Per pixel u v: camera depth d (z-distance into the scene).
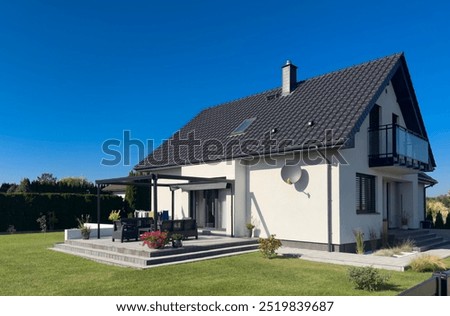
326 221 15.54
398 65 18.64
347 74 19.83
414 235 18.50
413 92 20.69
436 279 4.24
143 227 17.55
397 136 16.91
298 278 10.29
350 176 15.89
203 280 10.05
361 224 16.41
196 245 14.50
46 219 29.55
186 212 22.56
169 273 10.99
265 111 21.45
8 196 28.06
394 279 10.16
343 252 15.08
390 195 21.70
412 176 21.83
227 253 14.91
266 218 17.86
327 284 9.54
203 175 20.42
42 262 13.18
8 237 23.19
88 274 10.95
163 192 24.34
